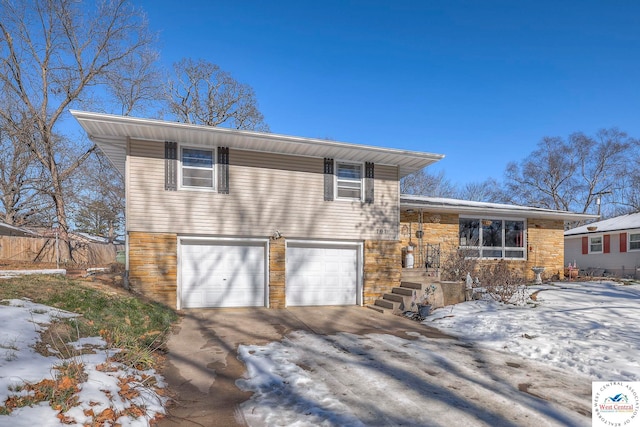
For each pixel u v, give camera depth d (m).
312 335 8.23
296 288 11.55
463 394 5.04
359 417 4.28
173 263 10.08
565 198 38.66
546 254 17.28
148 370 5.41
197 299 10.54
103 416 3.67
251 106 33.91
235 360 6.38
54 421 3.38
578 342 7.40
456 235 15.70
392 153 11.49
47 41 20.67
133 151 9.92
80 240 21.89
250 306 11.02
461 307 11.08
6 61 19.75
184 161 10.44
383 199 12.44
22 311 6.19
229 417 4.27
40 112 20.89
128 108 23.00
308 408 4.51
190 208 10.32
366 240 12.16
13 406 3.42
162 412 4.30
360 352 6.99
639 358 6.48
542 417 4.37
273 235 11.06
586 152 37.88
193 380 5.42
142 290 9.74
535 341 7.56
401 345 7.57
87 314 6.87
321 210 11.68
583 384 5.47
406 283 12.12
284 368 5.93
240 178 10.85
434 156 11.83
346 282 12.12
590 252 22.81
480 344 7.72
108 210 26.14
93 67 21.50
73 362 4.59
